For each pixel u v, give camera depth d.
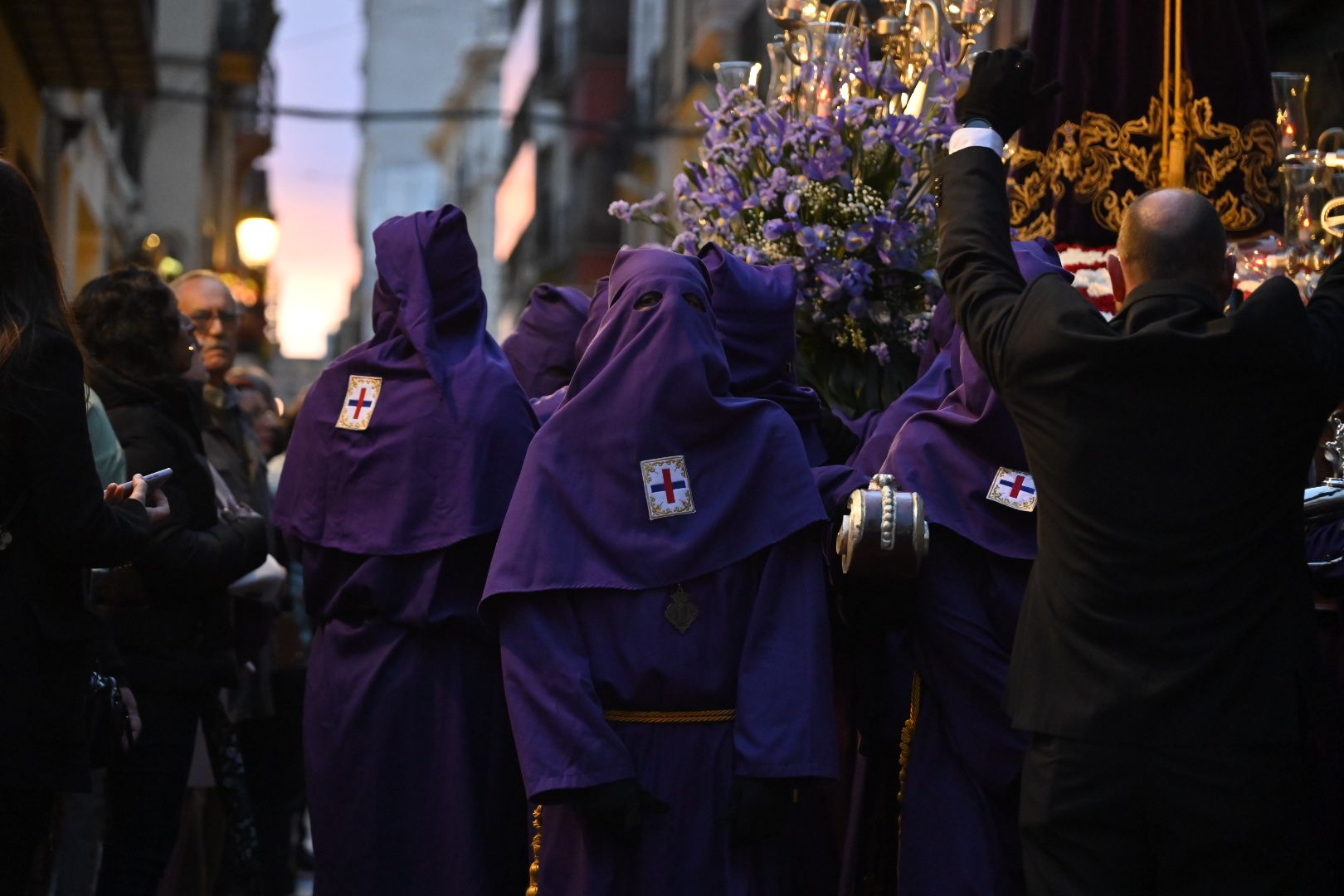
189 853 8.76
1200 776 4.74
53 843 7.84
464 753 6.76
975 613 5.95
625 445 6.03
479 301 7.32
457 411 6.89
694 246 8.27
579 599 6.01
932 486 6.05
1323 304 5.09
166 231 35.16
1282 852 4.78
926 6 8.35
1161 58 8.51
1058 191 8.62
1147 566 4.82
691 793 5.93
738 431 6.12
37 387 5.52
